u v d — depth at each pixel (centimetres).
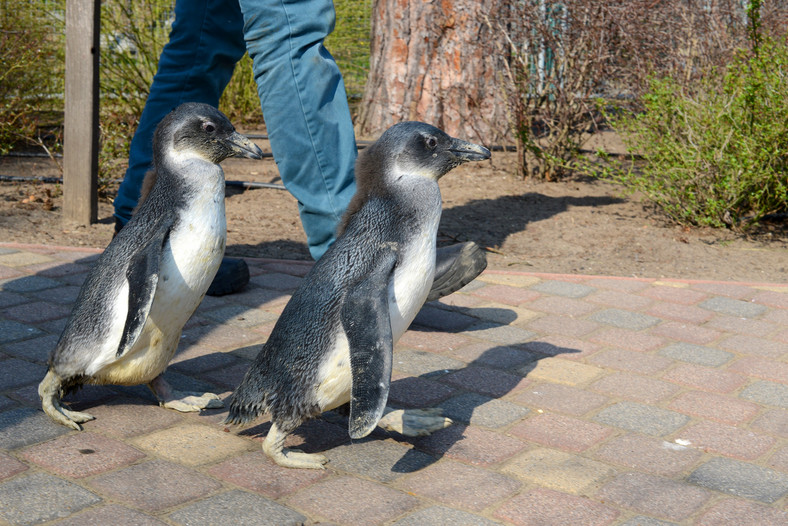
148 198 295
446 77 853
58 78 914
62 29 906
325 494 261
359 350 247
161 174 295
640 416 329
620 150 910
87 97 594
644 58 722
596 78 742
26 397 326
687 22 721
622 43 736
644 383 363
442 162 281
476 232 631
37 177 739
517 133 790
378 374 245
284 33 388
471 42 837
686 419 328
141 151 462
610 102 754
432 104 867
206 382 352
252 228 631
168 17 949
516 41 777
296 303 271
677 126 650
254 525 240
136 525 237
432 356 390
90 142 600
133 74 941
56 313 423
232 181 759
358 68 1096
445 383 358
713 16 727
